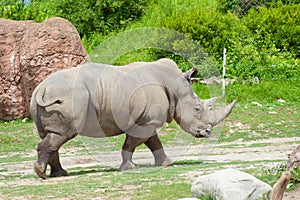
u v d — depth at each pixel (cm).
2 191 1505
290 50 3762
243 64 3459
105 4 4294
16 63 3069
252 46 3559
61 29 3061
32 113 1780
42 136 1777
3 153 2441
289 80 3394
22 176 1808
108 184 1491
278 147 2272
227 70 3419
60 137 1738
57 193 1426
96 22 4275
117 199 1319
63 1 4319
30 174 1850
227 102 3109
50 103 1722
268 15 3859
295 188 1313
